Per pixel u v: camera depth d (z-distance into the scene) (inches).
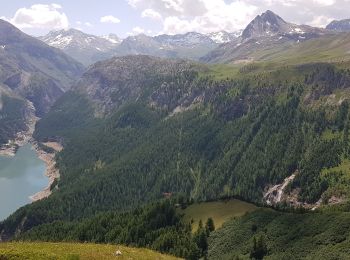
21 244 2842.0
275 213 5693.9
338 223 4773.6
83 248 2795.3
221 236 5506.9
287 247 4709.6
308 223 5039.4
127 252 2790.4
